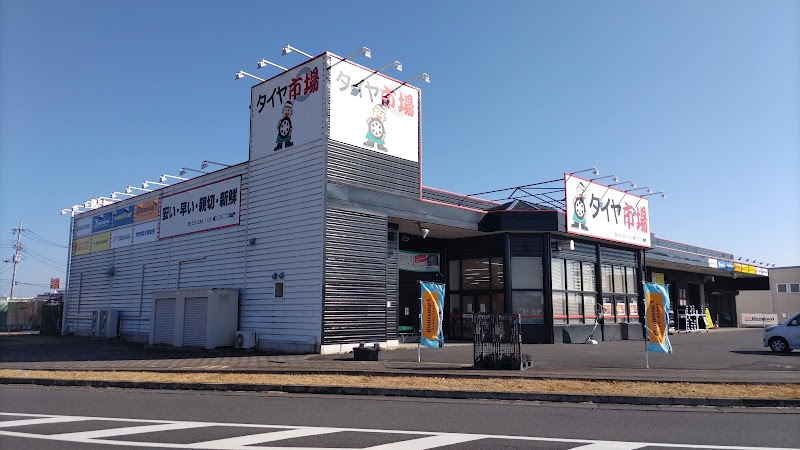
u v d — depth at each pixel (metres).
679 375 12.34
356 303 18.64
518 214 23.28
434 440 7.08
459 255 25.05
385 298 19.59
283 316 18.94
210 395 11.12
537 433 7.54
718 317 46.53
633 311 28.30
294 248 18.95
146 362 16.52
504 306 23.23
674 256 34.00
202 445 6.79
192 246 23.47
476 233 23.88
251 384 11.66
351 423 8.22
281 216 19.62
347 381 11.94
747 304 54.28
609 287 27.03
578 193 24.25
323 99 18.80
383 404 9.96
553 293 23.52
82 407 9.74
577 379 11.81
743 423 8.28
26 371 14.55
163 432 7.55
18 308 38.84
